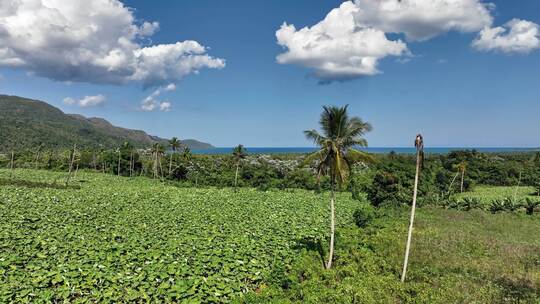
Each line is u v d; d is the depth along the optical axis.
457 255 25.16
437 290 18.12
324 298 16.62
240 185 76.06
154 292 16.50
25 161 95.38
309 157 20.62
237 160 71.31
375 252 25.33
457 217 42.84
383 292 17.66
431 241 28.67
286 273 20.48
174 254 21.48
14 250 20.22
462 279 20.33
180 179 83.75
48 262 18.73
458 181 76.19
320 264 22.06
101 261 19.33
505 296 17.94
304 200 52.03
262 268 20.64
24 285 15.84
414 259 23.62
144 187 62.06
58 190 48.78
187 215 34.72
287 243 25.80
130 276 17.66
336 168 20.27
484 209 50.31
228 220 33.28
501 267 22.72
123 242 23.50
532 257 24.95
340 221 37.03
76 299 15.44
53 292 15.55
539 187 68.31
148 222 30.31
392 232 31.73
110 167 92.00
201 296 16.53
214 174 80.25
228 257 21.41
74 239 23.30
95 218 30.62
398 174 62.38
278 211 40.69
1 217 27.92
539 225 39.00
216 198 49.47
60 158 96.81
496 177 86.88
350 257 23.45
